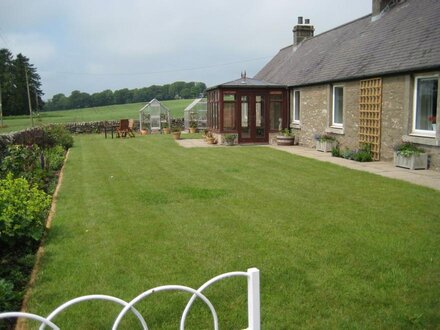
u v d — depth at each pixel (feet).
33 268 16.97
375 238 19.36
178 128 93.15
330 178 34.78
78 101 299.79
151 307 13.66
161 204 26.94
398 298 13.73
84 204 27.58
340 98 53.11
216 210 25.03
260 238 19.83
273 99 66.44
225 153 54.03
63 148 61.46
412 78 39.14
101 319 13.01
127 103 299.17
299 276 15.55
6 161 32.94
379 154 44.60
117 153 57.67
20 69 203.10
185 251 18.40
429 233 19.94
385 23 51.75
